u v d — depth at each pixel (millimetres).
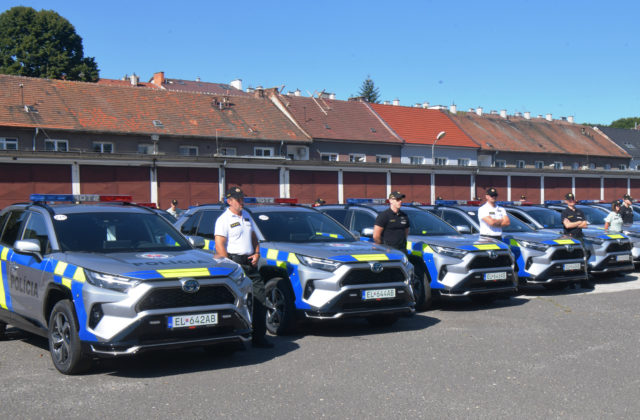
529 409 4637
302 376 5551
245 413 4566
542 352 6383
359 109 46438
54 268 5875
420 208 10906
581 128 59281
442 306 9617
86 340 5332
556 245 10352
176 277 5441
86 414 4555
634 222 15641
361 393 5035
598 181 39812
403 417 4473
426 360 6090
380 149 42812
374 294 7035
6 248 6871
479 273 8781
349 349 6617
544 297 10367
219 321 5570
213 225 8992
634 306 9297
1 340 7238
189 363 6070
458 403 4773
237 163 28484
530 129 55094
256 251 7008
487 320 8266
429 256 9023
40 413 4578
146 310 5254
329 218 8852
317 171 30938
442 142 45719
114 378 5516
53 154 24000
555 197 38062
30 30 48281
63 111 32500
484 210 10148
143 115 35000
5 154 23016
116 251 6227
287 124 40219
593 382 5320
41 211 6676
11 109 31031
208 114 37719
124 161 25812
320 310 6879
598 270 11844
